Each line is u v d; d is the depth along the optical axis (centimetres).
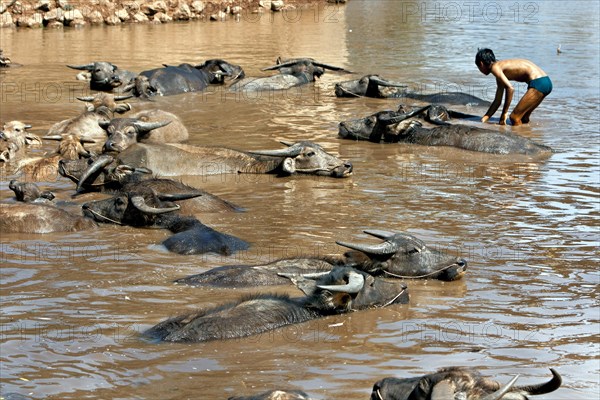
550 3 6162
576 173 1977
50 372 998
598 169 2014
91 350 1054
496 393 768
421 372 1013
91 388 962
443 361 1045
